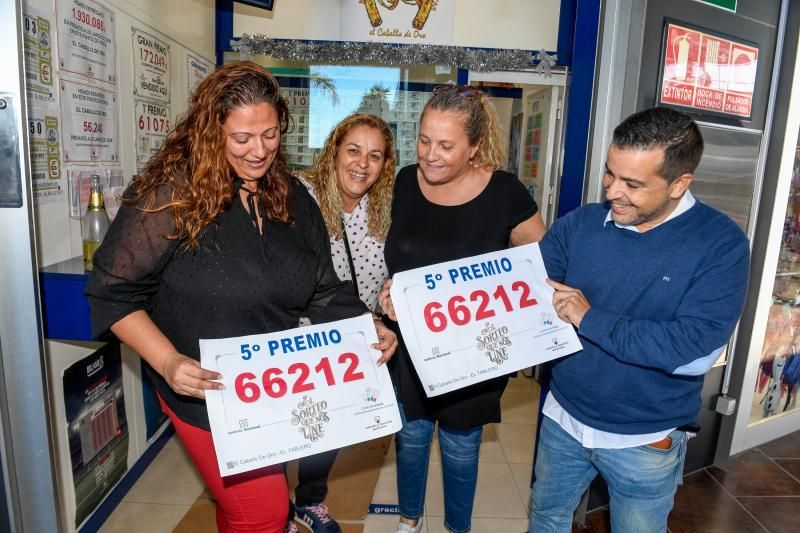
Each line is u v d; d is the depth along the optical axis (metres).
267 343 1.20
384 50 2.70
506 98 3.68
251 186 1.20
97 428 2.06
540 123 3.51
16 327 1.25
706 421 2.63
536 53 2.59
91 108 1.88
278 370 1.21
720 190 2.29
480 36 2.73
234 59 3.02
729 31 2.11
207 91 1.09
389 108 3.16
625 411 1.30
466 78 3.10
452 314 1.40
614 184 1.16
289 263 1.25
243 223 1.17
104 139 1.98
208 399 1.13
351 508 2.21
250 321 1.21
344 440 1.24
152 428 2.56
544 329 1.40
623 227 1.27
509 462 2.66
